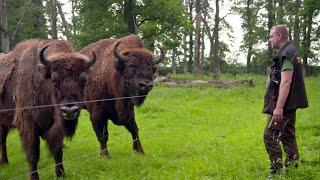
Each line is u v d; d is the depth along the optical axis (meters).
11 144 10.80
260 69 49.47
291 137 6.42
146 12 26.30
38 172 7.88
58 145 7.23
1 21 21.11
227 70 53.75
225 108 15.80
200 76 36.38
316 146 8.21
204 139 10.02
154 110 15.11
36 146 7.30
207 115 14.12
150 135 11.11
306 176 6.24
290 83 5.97
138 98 8.69
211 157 7.96
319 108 13.74
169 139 10.34
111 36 26.41
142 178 7.11
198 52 36.62
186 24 27.33
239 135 10.11
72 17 33.38
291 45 6.08
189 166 7.46
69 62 6.70
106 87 9.10
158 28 26.73
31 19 34.12
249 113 14.26
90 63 6.89
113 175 7.42
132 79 8.64
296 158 6.41
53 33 29.22
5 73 8.01
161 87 23.88
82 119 14.20
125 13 26.41
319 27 29.89
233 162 7.33
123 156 8.92
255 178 6.49
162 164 8.01
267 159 7.38
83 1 27.03
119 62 8.72
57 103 6.76
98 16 26.89
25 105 7.25
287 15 37.69
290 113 6.24
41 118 7.15
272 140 6.26
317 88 22.42
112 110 9.15
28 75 7.28
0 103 8.09
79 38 26.97
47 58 6.92
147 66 8.70
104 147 8.97
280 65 6.12
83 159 8.71
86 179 7.33
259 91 20.67
